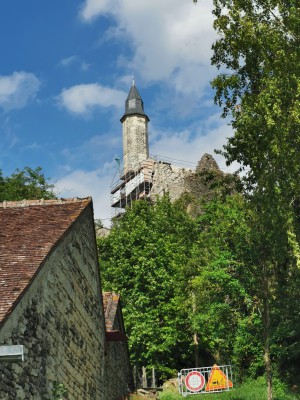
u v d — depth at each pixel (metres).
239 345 28.00
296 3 20.25
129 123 88.94
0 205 13.34
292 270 21.16
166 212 44.53
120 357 19.31
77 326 13.01
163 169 77.50
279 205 19.22
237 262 22.56
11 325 8.66
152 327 32.44
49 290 10.95
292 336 24.59
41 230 11.66
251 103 19.66
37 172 43.03
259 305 24.72
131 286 36.19
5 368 8.49
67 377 12.00
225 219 24.45
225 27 20.48
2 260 10.10
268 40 19.52
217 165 62.88
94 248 14.88
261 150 19.64
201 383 25.70
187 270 33.62
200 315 29.41
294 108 18.44
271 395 20.95
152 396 23.33
